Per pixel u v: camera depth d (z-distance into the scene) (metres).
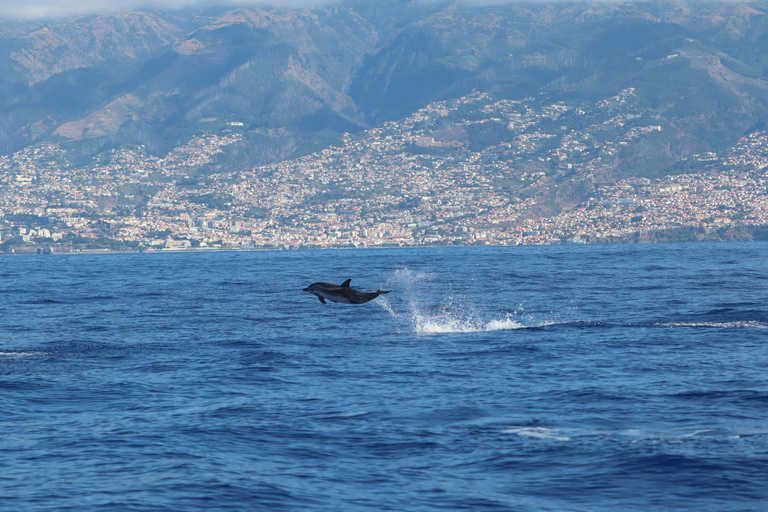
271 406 32.31
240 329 64.50
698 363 41.09
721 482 20.97
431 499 20.45
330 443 26.27
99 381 39.00
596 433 26.48
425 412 30.66
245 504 20.22
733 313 68.38
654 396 32.50
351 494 20.95
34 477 22.69
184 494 21.00
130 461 24.28
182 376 40.34
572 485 21.28
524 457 24.02
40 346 54.03
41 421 30.11
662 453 23.64
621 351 46.59
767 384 34.50
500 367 41.69
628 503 19.77
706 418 28.25
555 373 39.25
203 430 28.23
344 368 42.25
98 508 19.94
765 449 23.83
